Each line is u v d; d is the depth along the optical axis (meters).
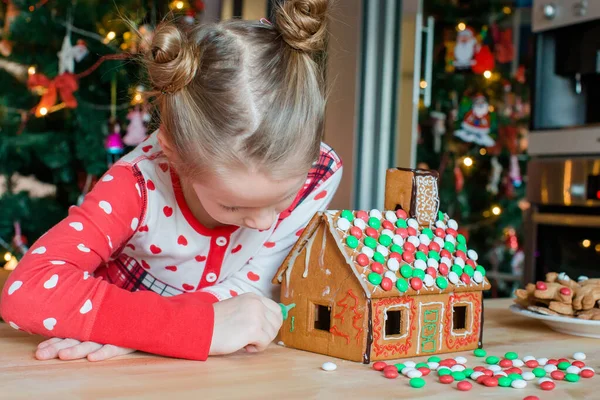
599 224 1.96
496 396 0.61
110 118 2.70
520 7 3.42
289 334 0.81
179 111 0.71
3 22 2.61
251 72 0.69
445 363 0.72
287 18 0.72
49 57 2.66
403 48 2.48
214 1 3.19
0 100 2.62
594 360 0.78
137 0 2.68
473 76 3.38
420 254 0.79
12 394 0.56
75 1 2.61
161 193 0.89
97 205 0.82
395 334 0.76
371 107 2.44
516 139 3.48
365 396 0.59
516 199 3.51
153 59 0.72
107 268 1.00
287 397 0.58
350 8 2.40
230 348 0.72
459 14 3.33
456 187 3.40
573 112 2.16
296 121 0.68
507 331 0.96
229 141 0.67
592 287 0.97
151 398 0.56
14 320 0.72
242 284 0.95
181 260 0.96
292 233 0.98
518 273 3.48
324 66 0.77
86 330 0.71
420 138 3.39
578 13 2.04
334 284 0.76
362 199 2.46
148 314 0.71
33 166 2.71
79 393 0.57
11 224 2.59
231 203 0.72
